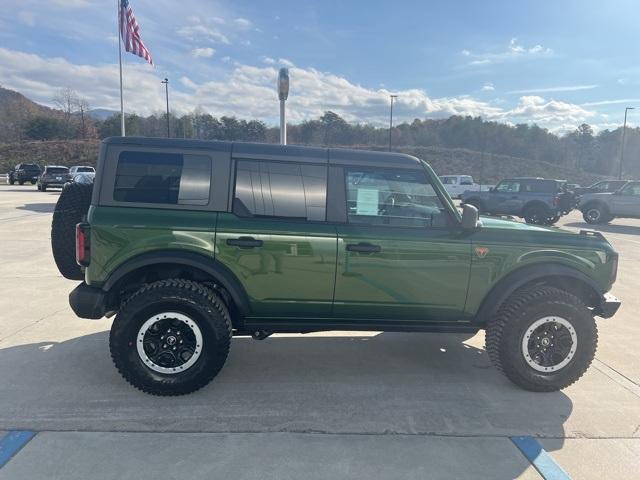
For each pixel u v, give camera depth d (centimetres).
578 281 402
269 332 396
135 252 355
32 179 3591
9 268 779
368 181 381
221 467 277
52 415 329
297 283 371
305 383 391
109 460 280
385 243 372
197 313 353
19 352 438
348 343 487
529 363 377
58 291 646
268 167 373
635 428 331
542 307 371
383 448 300
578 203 1850
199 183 366
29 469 271
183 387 356
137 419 327
